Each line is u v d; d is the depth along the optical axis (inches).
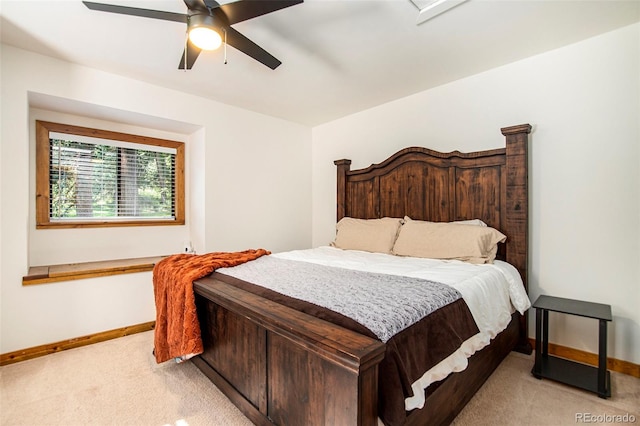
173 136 141.5
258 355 58.1
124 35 83.4
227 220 136.8
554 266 92.9
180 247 143.9
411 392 41.6
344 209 146.9
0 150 88.0
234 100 132.2
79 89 100.4
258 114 148.2
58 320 97.9
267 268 84.5
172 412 66.4
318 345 41.3
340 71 105.4
